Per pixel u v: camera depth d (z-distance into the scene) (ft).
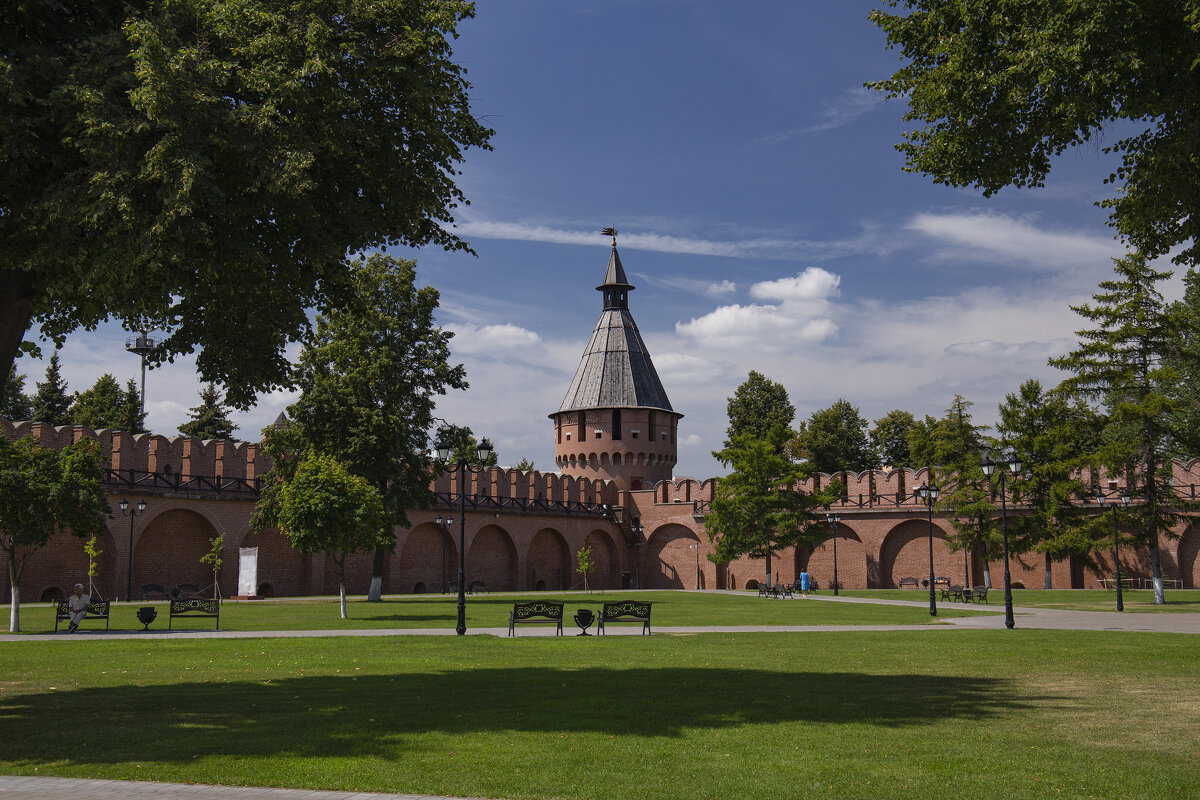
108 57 41.65
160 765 30.91
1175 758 31.65
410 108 47.06
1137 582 185.68
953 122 52.13
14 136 39.27
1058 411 167.84
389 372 141.38
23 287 45.03
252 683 51.16
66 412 234.38
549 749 33.09
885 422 284.61
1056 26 43.21
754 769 30.14
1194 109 45.01
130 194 39.86
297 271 46.57
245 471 165.68
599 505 245.04
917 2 53.42
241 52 43.65
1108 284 144.36
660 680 51.65
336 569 179.52
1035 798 26.73
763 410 286.05
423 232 53.62
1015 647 70.79
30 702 44.47
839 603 144.05
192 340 55.31
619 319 272.72
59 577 139.74
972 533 180.55
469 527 204.74
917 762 31.07
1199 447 142.41
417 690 47.98
